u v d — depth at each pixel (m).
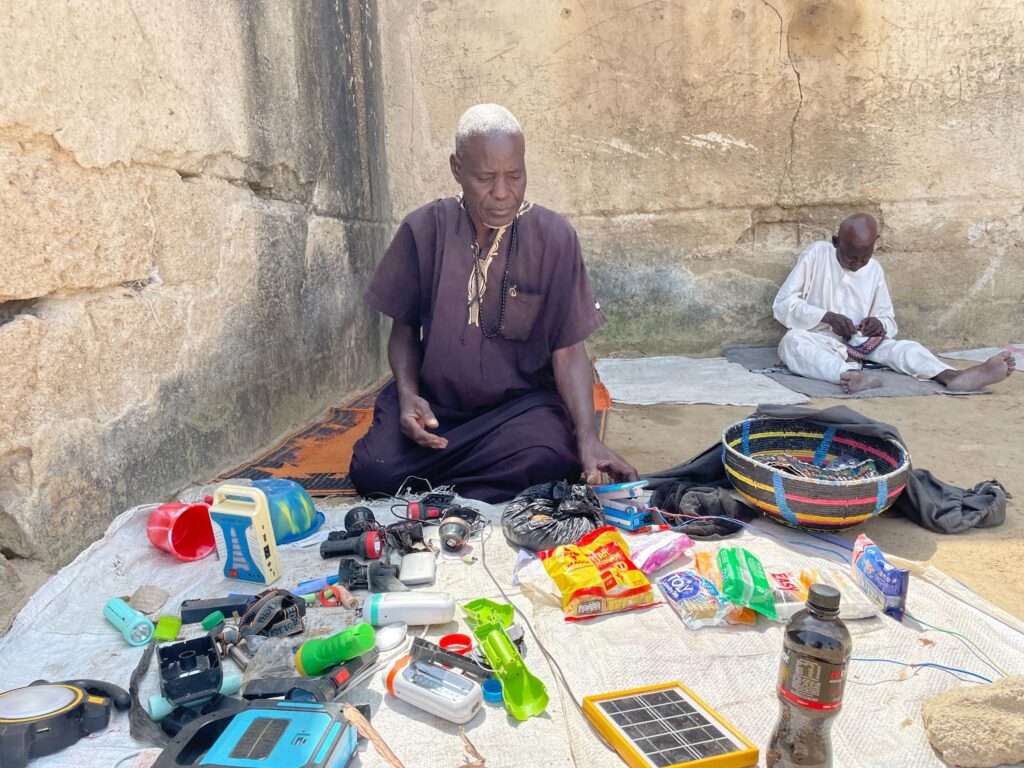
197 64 3.23
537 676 1.88
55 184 2.41
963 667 1.87
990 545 2.69
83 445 2.57
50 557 2.41
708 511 2.78
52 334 2.42
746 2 5.88
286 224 4.21
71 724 1.66
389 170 6.35
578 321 3.09
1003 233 6.19
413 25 6.10
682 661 1.93
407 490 3.09
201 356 3.34
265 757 1.42
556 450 2.91
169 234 3.07
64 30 2.41
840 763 1.56
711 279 6.41
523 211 3.05
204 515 2.62
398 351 3.33
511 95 6.18
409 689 1.75
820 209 6.28
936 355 6.18
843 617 2.08
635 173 6.26
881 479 2.51
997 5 5.79
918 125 6.04
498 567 2.44
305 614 2.13
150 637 2.07
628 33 6.00
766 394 5.04
